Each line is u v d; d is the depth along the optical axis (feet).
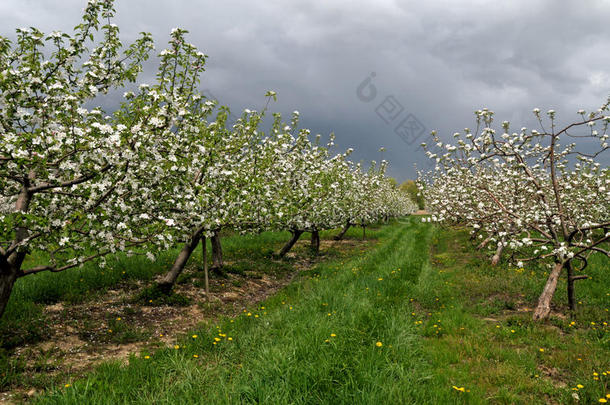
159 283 29.81
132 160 18.01
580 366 17.42
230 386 14.19
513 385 15.87
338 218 59.82
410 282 33.65
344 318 21.33
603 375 16.24
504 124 28.12
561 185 30.14
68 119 16.58
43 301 26.02
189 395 13.65
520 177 29.60
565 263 25.98
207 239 58.95
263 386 13.82
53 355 18.79
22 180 16.63
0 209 20.33
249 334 20.36
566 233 26.23
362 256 55.36
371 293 28.84
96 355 19.25
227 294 33.32
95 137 16.53
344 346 17.28
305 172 42.93
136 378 15.40
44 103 17.04
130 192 19.86
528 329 22.49
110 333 22.24
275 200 34.42
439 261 48.57
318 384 14.07
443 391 14.70
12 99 16.14
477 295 31.45
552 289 24.98
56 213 18.53
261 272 43.09
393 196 124.57
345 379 14.48
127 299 28.53
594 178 31.94
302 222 45.11
